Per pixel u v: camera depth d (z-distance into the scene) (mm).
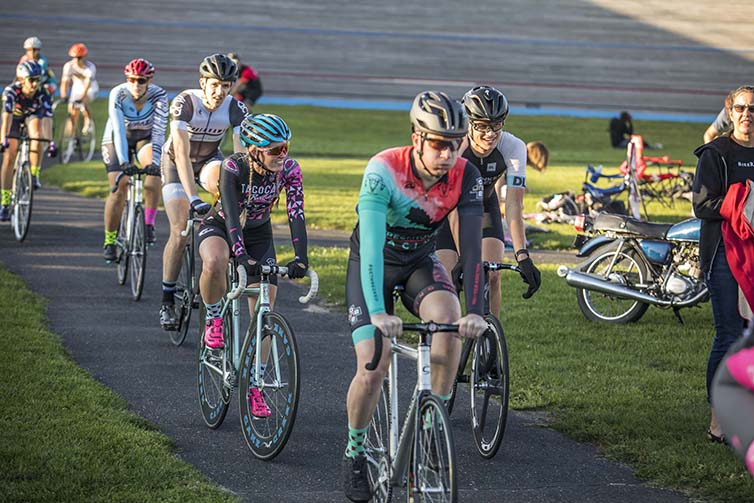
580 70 56562
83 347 9461
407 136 37688
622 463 6715
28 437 6516
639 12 66812
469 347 7441
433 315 5410
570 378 8672
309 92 48531
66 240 15234
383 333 4863
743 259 6777
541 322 10938
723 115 11578
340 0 65438
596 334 10461
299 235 6898
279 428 6480
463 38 60719
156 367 8906
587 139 37844
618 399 8039
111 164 11867
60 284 12211
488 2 66938
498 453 6922
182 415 7613
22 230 14781
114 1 61188
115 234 12148
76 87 26484
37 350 8859
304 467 6531
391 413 5395
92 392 7727
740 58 60281
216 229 7500
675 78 56250
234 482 6219
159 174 11008
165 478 6012
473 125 7215
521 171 7535
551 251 16125
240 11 62000
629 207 19094
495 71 55438
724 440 6910
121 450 6426
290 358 6391
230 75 9094
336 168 26953
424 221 5473
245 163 6949
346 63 54875
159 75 49594
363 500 5594
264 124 6762
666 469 6469
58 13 58344
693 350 9836
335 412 7797
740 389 2836
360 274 5527
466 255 5344
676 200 22297
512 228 7492
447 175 5391
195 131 9406
